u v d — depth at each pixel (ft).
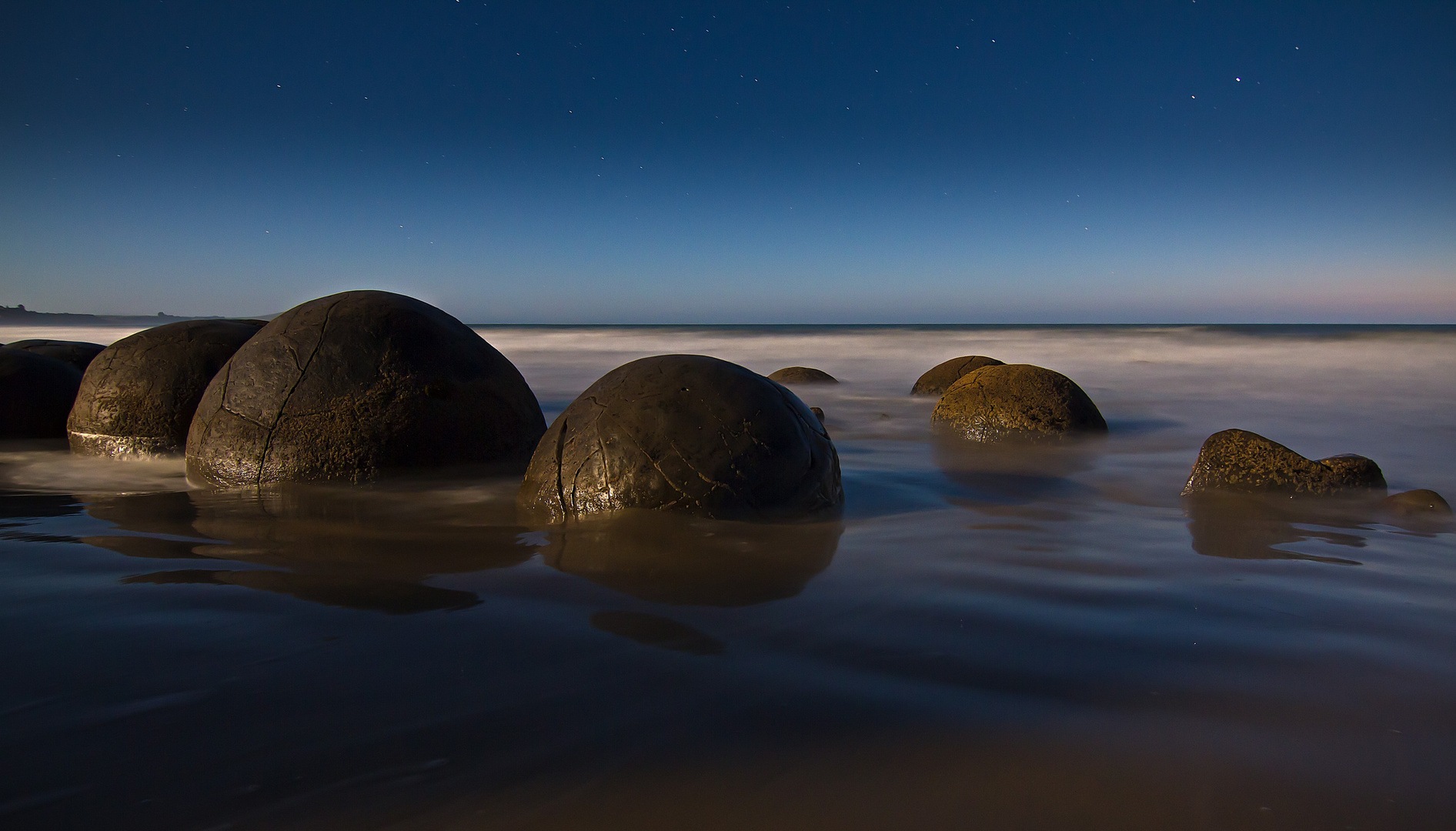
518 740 5.48
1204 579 9.50
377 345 14.35
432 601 8.30
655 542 10.51
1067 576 9.57
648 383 12.16
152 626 7.47
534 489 12.15
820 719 5.84
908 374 45.37
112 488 14.47
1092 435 22.52
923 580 9.26
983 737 5.62
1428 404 29.22
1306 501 14.38
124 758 5.19
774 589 8.84
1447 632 7.75
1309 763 5.33
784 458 11.83
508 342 86.63
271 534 11.07
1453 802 4.91
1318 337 71.00
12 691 6.11
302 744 5.38
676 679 6.45
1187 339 75.10
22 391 20.15
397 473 13.92
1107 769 5.23
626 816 4.67
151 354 17.71
